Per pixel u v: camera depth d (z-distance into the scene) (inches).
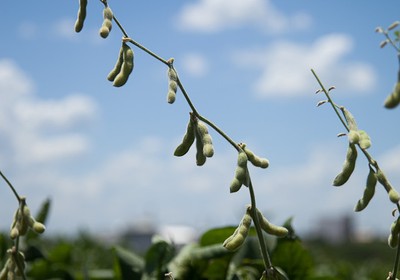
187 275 69.1
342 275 131.9
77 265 122.1
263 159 36.6
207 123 37.0
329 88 37.3
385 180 35.5
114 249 74.8
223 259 68.6
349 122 36.2
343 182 36.2
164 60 36.9
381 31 35.7
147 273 70.0
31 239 89.7
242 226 36.4
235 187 35.3
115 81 37.2
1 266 84.1
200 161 36.9
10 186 40.8
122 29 37.7
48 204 82.6
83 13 38.3
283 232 37.1
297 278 72.1
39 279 89.1
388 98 31.8
